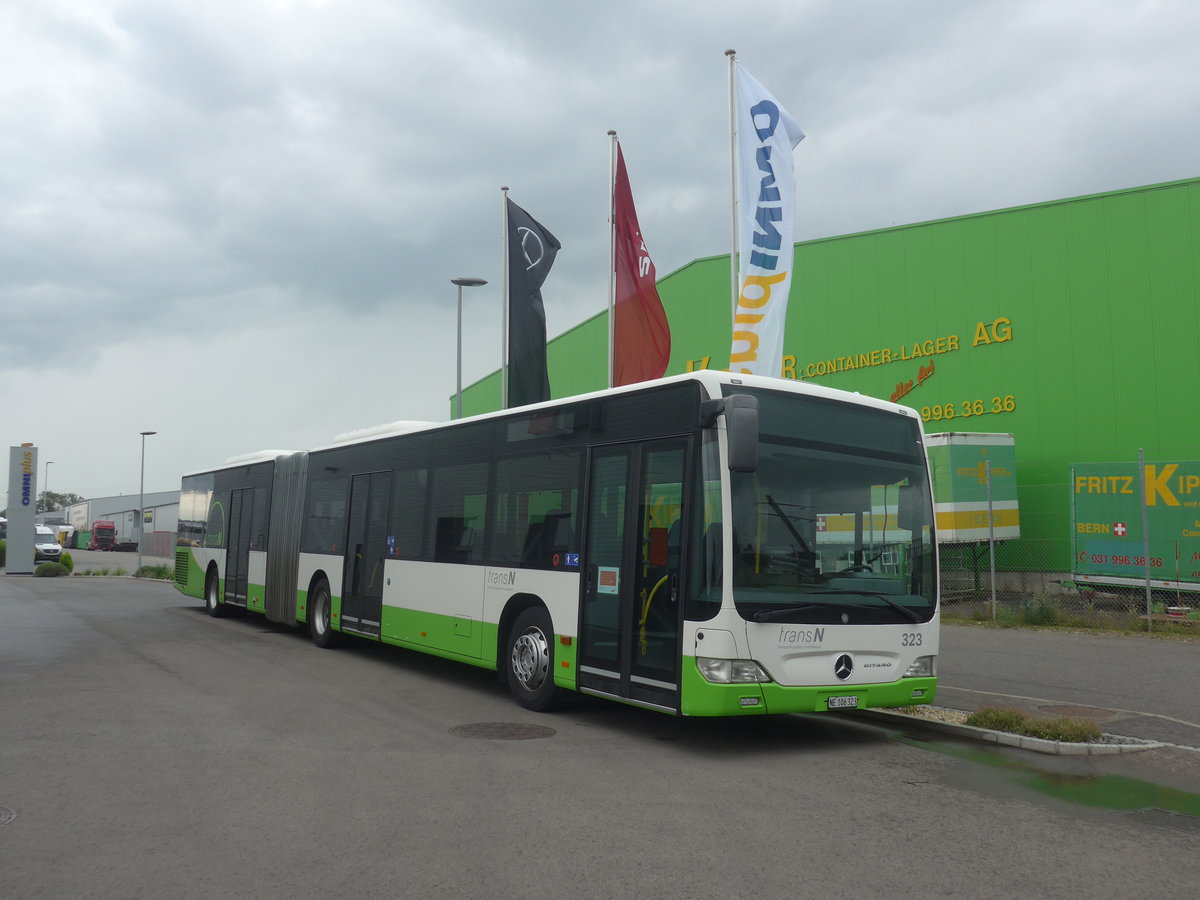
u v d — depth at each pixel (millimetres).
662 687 8352
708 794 6879
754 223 15719
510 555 10875
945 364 26734
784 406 8609
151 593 30312
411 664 14133
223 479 22266
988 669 12945
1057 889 5035
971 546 23734
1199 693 11086
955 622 18812
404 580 13297
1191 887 5086
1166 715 9789
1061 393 24906
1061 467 24797
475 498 11797
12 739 8445
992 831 6043
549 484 10359
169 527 80438
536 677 10195
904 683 8758
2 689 11172
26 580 38500
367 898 4766
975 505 23531
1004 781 7348
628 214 18047
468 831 5871
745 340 15594
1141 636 16625
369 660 14453
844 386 28547
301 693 11148
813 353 29188
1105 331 24422
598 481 9570
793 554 8320
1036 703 10312
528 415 10922
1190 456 23156
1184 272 23500
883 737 9078
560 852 5496
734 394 8273
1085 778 7449
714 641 7887
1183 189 23625
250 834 5773
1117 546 20734
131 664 13406
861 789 7082
